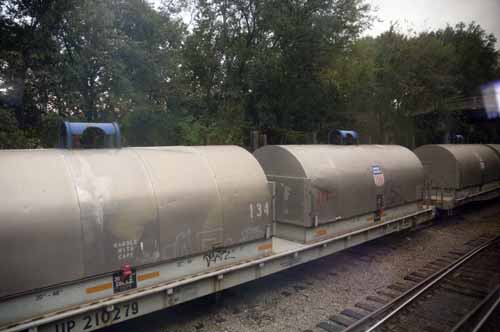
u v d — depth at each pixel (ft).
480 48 123.85
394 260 33.50
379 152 36.63
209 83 62.28
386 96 80.12
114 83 49.16
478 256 34.68
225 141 52.90
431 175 53.47
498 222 50.67
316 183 27.09
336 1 59.93
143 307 17.75
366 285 27.45
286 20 55.88
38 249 14.49
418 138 95.25
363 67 71.26
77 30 46.11
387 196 34.94
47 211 14.84
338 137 36.14
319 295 25.52
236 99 59.82
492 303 24.03
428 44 85.35
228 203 21.36
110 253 16.48
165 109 57.00
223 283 21.16
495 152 64.69
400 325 21.30
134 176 18.12
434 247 37.99
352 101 73.92
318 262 32.68
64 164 16.63
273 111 61.82
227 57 60.95
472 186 55.57
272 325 21.12
